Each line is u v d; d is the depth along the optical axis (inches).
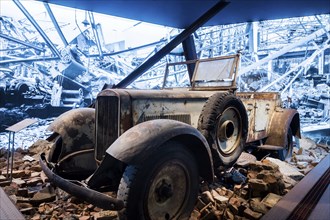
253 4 178.5
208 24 231.9
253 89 251.0
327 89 224.5
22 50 202.8
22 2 197.2
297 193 93.6
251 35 258.7
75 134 102.3
